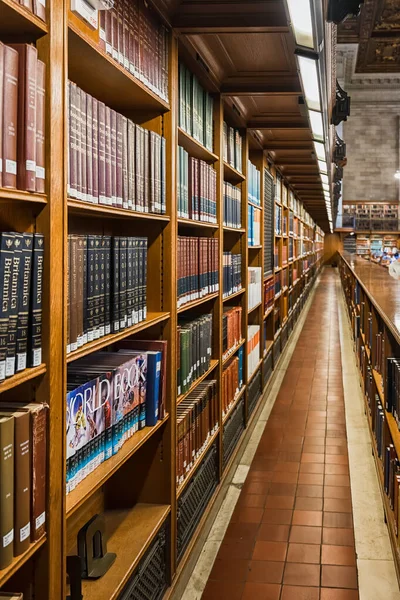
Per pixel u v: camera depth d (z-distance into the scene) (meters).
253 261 6.17
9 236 1.36
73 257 1.73
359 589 2.95
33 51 1.42
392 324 2.91
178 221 2.82
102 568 2.18
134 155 2.24
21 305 1.43
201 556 3.25
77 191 1.73
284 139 5.87
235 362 4.47
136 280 2.28
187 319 3.39
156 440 2.74
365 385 5.72
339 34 23.09
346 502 3.93
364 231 31.91
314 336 10.70
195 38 2.91
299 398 6.54
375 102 31.52
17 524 1.43
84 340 1.84
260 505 3.89
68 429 1.79
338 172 11.96
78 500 1.75
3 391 1.41
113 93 2.37
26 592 1.57
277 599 2.86
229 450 4.29
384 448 3.66
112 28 1.98
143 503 2.77
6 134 1.34
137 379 2.41
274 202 7.21
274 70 3.46
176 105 2.71
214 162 3.75
